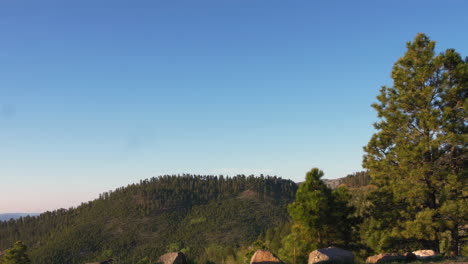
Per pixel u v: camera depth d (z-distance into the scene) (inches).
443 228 968.3
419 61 1104.2
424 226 954.1
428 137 1061.1
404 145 1056.2
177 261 741.9
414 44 1120.8
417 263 685.9
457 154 1040.8
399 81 1125.7
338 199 1197.7
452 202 935.7
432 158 1038.4
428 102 1080.2
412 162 1050.1
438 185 1019.9
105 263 776.3
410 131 1131.9
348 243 1186.0
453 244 1000.9
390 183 1102.4
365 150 1224.2
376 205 1168.2
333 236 1155.9
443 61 1055.6
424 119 1042.1
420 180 1058.1
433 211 966.4
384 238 1059.9
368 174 1221.7
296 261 1154.7
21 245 2123.5
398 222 1093.1
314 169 1192.2
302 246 1154.0
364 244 1185.4
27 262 2128.4
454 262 674.8
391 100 1167.0
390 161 1154.7
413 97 1075.3
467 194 1001.5
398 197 1080.2
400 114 1102.4
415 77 1092.5
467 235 1023.0
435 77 1090.7
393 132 1153.4
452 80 1062.4
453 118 1029.8
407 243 1088.2
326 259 730.8
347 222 1190.3
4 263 2057.1
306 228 1128.2
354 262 732.7
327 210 1135.6
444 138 989.2
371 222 1172.5
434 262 692.1
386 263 714.2
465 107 984.9
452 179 962.1
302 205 1146.7
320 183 1176.2
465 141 964.0
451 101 1064.8
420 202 1069.8
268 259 721.6
